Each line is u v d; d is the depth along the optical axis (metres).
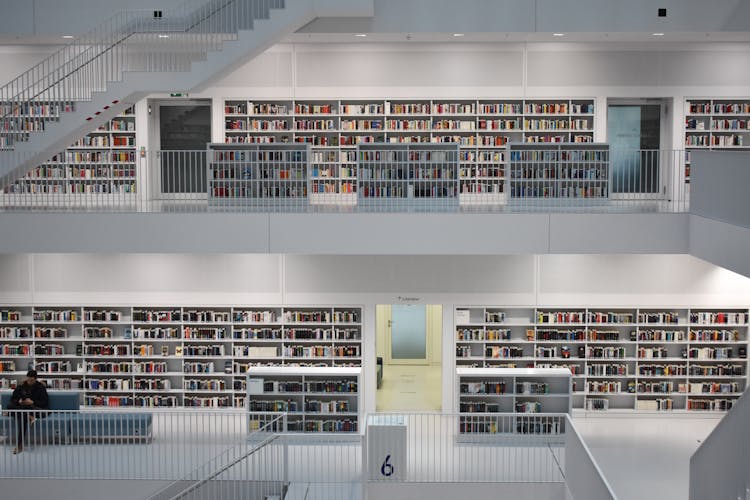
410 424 14.59
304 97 15.74
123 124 16.08
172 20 13.82
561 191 14.05
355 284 14.89
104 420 13.41
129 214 12.80
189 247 12.83
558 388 14.13
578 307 14.88
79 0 14.16
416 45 15.54
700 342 14.91
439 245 12.75
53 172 15.94
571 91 15.51
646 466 12.62
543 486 11.72
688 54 15.40
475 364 15.14
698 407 14.97
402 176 14.06
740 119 15.82
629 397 15.22
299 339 15.12
